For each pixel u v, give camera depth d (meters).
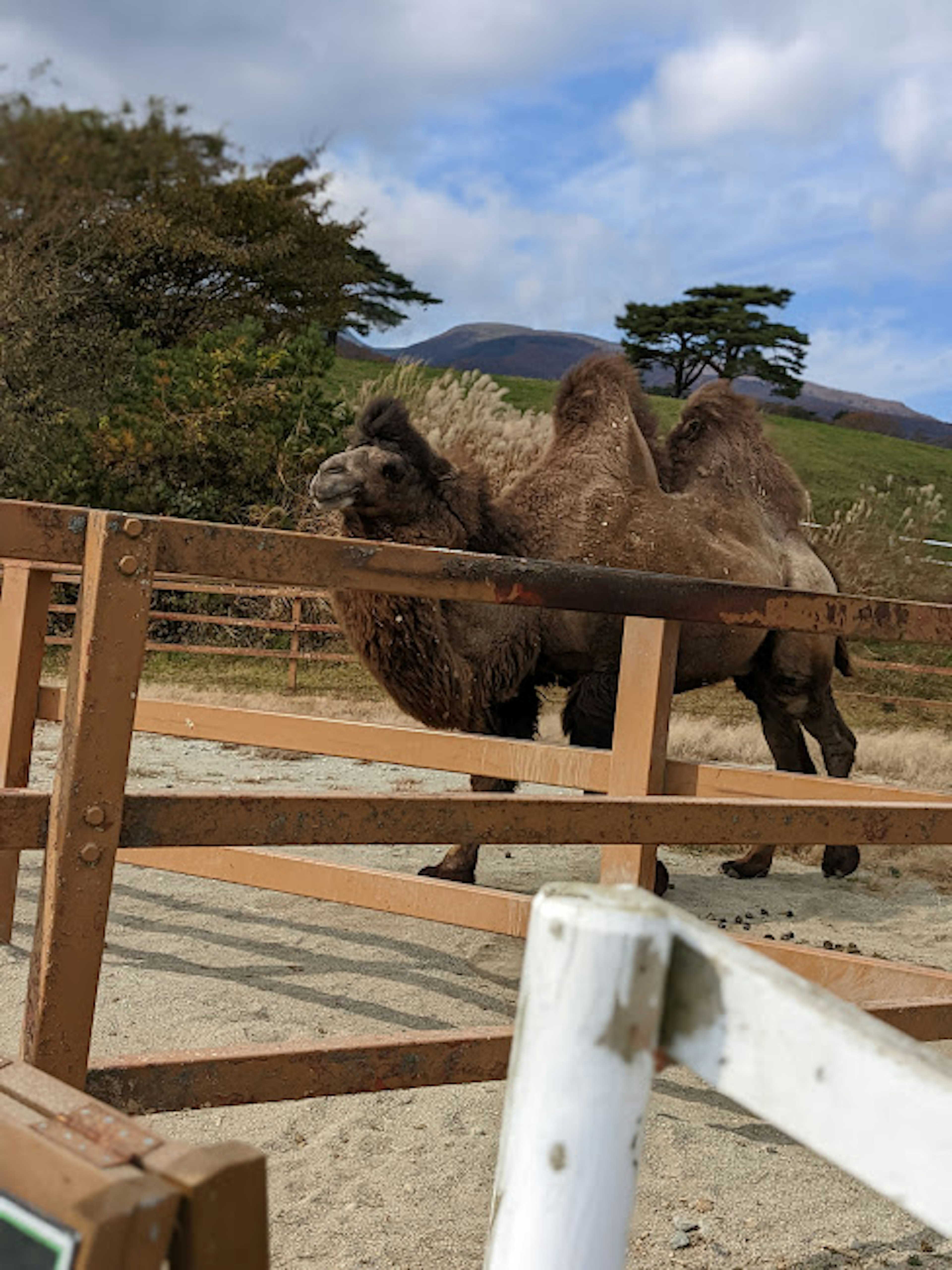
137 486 14.74
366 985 4.06
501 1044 2.26
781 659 6.57
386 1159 2.84
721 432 6.71
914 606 2.77
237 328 15.24
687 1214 2.67
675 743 10.05
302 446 15.69
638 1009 0.92
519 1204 0.93
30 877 5.18
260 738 3.97
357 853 6.15
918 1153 0.79
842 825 2.46
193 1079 2.00
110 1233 0.79
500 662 5.41
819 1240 2.60
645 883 3.27
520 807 2.18
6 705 3.87
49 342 8.84
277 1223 2.51
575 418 6.17
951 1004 2.61
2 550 1.86
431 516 5.54
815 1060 0.85
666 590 2.52
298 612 12.29
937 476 35.03
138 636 1.90
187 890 5.14
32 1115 0.95
